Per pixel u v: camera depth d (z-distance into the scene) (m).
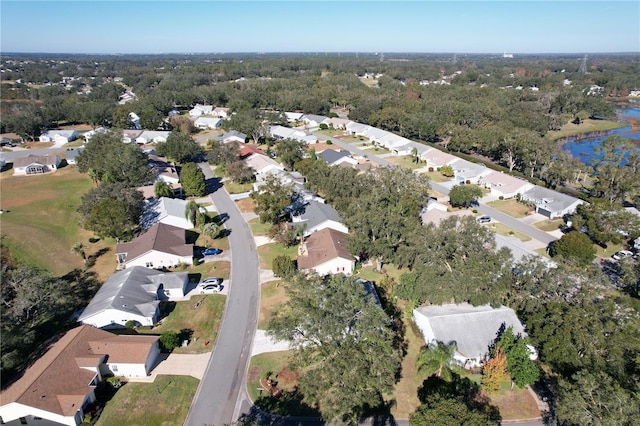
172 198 80.69
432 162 109.44
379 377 33.91
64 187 95.00
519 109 155.75
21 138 139.88
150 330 46.84
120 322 47.06
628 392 31.12
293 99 180.62
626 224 64.56
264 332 46.59
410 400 37.59
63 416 34.31
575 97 168.88
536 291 43.31
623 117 180.00
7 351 38.34
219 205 83.50
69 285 50.81
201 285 54.53
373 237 58.25
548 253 64.12
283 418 35.78
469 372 40.53
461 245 48.84
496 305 45.06
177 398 37.69
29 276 45.22
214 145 108.69
